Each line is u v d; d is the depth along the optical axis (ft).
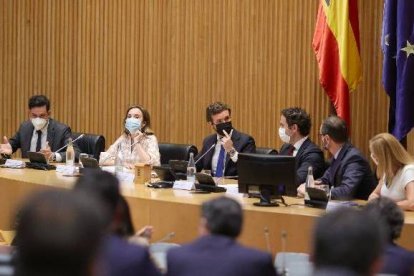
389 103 36.32
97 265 6.91
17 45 51.21
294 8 40.75
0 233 28.40
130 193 26.68
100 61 47.83
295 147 31.27
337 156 27.96
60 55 49.52
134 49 46.47
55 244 6.70
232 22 42.75
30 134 39.96
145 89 46.09
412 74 33.55
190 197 25.70
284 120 31.27
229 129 34.17
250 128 42.34
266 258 14.10
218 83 43.37
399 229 15.55
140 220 25.48
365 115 38.91
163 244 19.71
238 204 15.15
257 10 41.91
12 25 51.37
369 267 8.97
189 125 44.55
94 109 48.24
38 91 50.52
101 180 14.82
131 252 13.87
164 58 45.34
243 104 42.52
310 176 26.45
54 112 49.88
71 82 49.11
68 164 34.09
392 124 35.32
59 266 6.72
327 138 28.02
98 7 47.78
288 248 22.70
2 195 31.22
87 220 6.88
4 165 36.22
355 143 39.11
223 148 34.17
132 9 46.42
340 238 9.00
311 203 24.29
